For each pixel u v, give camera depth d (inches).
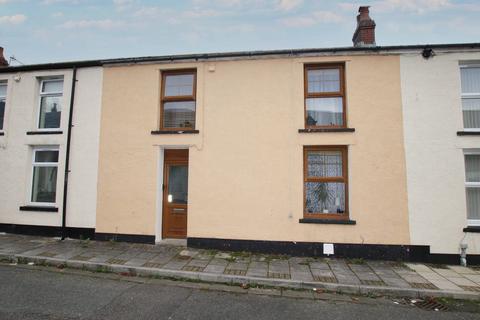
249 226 284.7
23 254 256.7
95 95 328.8
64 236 315.3
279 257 268.5
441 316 171.0
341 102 295.7
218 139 298.0
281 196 283.9
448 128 274.2
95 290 194.4
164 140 307.4
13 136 345.7
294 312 171.3
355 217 273.4
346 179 286.0
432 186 270.7
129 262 243.3
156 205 303.6
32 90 348.5
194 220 292.2
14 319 151.9
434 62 280.5
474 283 214.4
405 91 280.8
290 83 294.4
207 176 295.4
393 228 269.9
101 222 310.7
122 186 311.1
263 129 292.8
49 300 176.6
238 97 299.7
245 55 298.5
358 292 202.2
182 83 322.7
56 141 333.1
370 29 321.1
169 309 169.8
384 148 277.3
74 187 321.4
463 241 263.4
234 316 163.6
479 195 275.4
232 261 253.9
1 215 338.3
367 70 285.9
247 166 291.0
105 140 319.6
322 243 274.5
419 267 250.5
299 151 286.0
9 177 340.8
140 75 320.2
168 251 276.7
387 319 165.5
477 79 285.9
